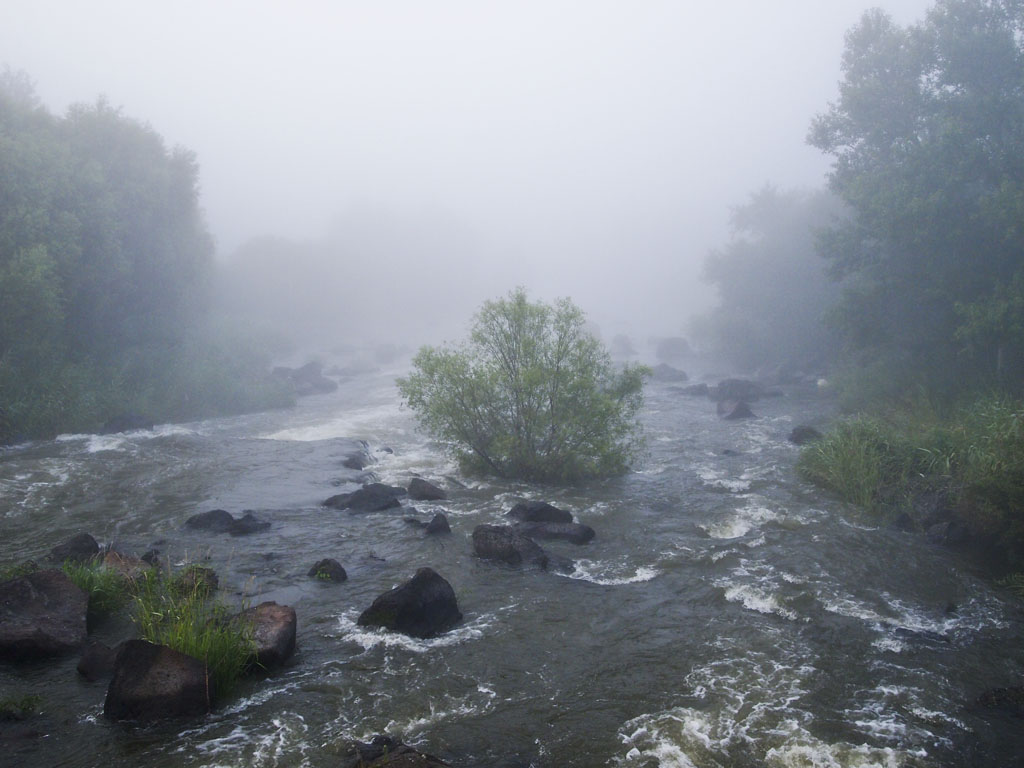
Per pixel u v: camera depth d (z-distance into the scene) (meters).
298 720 6.92
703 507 14.49
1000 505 11.52
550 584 10.48
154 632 7.88
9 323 21.88
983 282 21.03
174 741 6.52
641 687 7.65
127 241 30.56
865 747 6.58
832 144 27.39
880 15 26.12
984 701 7.34
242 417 27.77
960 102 21.72
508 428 17.16
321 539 12.47
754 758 6.43
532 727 6.90
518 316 16.89
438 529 12.73
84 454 18.95
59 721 6.78
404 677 7.79
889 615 9.49
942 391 21.62
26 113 29.39
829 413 26.45
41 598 8.52
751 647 8.57
